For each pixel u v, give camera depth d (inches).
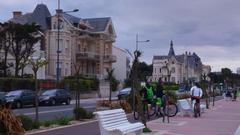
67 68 2972.4
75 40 3139.8
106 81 2906.0
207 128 770.8
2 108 601.6
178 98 1732.3
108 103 1160.2
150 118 959.0
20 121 630.5
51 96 1758.1
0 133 577.9
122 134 518.3
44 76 2625.5
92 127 753.0
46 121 778.2
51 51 2906.0
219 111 1279.5
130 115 1026.1
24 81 2017.7
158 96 997.2
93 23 3499.0
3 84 1908.2
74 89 2438.5
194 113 1036.5
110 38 3565.5
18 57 2224.4
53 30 2918.3
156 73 5354.3
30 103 1641.2
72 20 3157.0
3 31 2219.5
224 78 4222.4
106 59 3479.3
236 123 875.4
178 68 5364.2
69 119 850.8
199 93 1042.7
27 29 2218.3
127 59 4333.2
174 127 775.7
